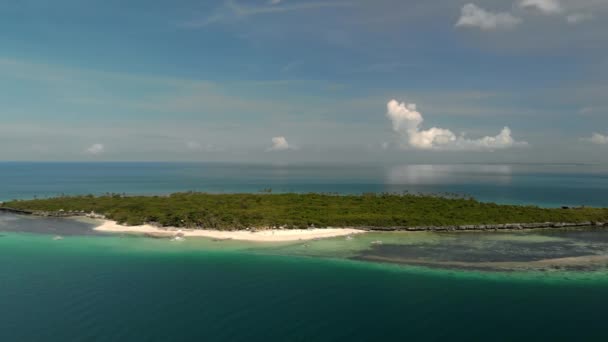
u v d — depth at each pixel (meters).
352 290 47.41
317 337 35.88
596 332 36.66
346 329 37.47
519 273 53.72
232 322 38.72
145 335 35.94
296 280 51.00
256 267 56.62
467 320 39.28
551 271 54.72
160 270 54.84
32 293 45.75
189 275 52.81
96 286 48.25
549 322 38.78
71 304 42.66
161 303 43.09
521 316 40.16
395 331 37.09
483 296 45.41
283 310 41.62
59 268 55.38
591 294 45.94
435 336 36.12
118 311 41.00
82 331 36.56
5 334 35.84
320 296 45.56
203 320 39.09
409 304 43.25
